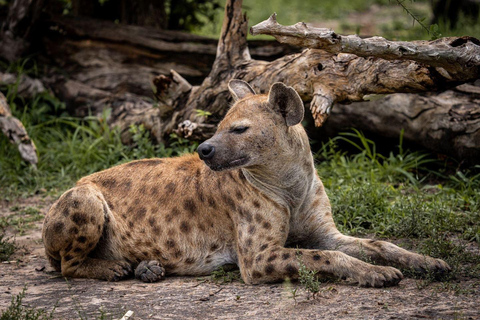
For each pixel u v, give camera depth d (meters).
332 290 5.95
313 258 6.14
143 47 12.95
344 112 11.04
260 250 6.40
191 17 15.40
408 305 5.45
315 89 8.38
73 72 13.27
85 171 11.40
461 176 9.68
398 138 10.87
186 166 7.16
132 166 7.35
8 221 9.45
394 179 10.39
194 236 6.84
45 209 10.03
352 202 8.92
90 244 6.88
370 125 10.95
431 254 6.93
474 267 6.41
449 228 8.01
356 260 6.07
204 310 5.66
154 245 6.92
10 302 6.13
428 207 8.66
